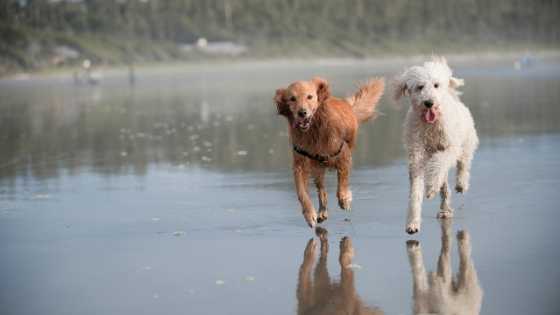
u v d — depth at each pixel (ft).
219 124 83.51
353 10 569.64
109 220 37.88
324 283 27.02
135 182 48.55
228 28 517.96
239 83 183.83
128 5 503.20
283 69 308.19
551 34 590.14
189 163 55.83
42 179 50.70
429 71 33.96
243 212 38.50
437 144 33.81
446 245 31.12
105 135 76.48
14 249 32.83
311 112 32.19
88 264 30.25
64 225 37.11
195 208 39.91
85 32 458.09
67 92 166.91
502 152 54.19
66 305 25.52
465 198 39.52
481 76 166.91
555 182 42.63
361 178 46.57
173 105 115.03
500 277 26.81
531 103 91.56
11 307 25.48
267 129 76.64
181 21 509.76
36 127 86.33
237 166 53.52
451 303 24.61
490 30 590.14
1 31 401.70
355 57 482.69
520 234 32.19
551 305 23.85
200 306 25.00
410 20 578.66
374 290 26.13
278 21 536.42
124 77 265.75
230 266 29.37
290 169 51.21
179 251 31.73
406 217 35.91
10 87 206.08
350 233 33.60
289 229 34.78
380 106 94.43
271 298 25.61
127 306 25.22
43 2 471.21
